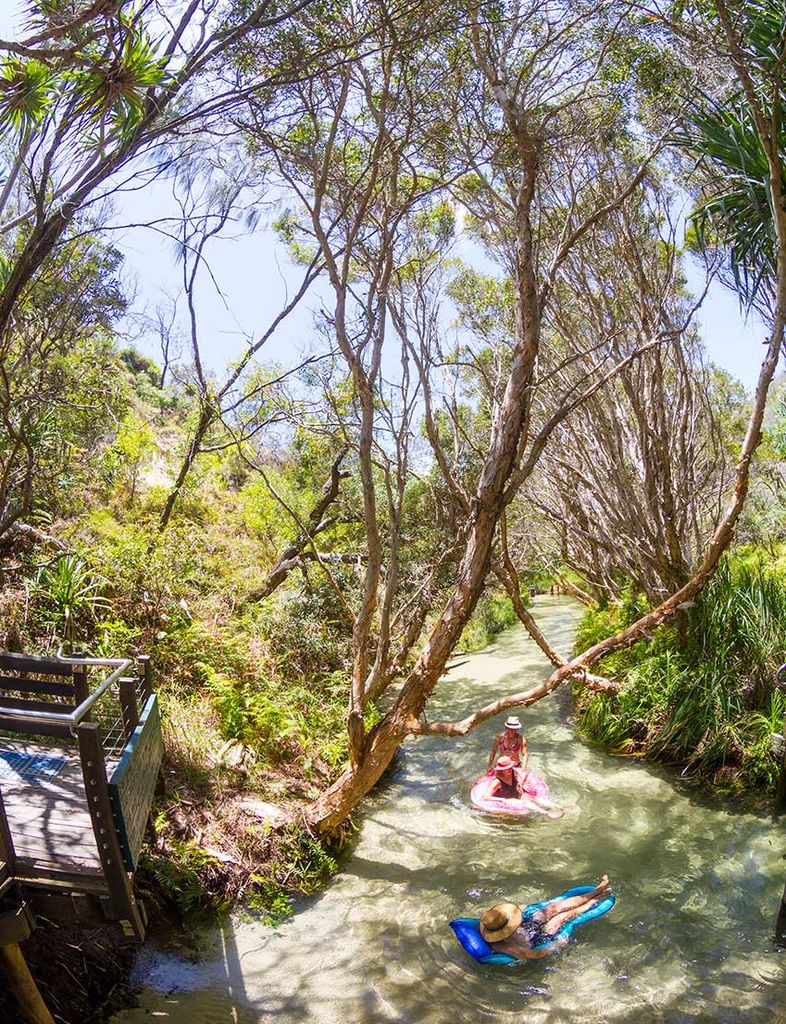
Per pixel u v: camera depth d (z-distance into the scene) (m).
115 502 11.76
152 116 4.54
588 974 5.32
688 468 10.02
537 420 11.23
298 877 6.47
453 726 6.54
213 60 5.14
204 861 5.97
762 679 8.85
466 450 11.50
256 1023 4.82
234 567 11.59
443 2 5.84
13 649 7.31
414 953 5.58
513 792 8.27
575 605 22.81
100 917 3.82
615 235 9.09
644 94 7.55
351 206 7.97
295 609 11.01
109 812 3.68
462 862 6.93
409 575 11.34
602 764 9.22
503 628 19.16
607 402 10.02
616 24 6.93
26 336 8.74
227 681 8.16
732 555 12.74
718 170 7.76
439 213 8.94
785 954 5.48
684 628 9.57
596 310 9.46
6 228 4.74
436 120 7.41
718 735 8.59
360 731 6.77
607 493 10.50
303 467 14.33
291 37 5.65
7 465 8.20
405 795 8.49
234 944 5.60
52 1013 4.39
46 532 9.59
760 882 6.44
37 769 5.01
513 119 6.39
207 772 6.87
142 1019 4.70
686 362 10.20
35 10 4.32
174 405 19.45
